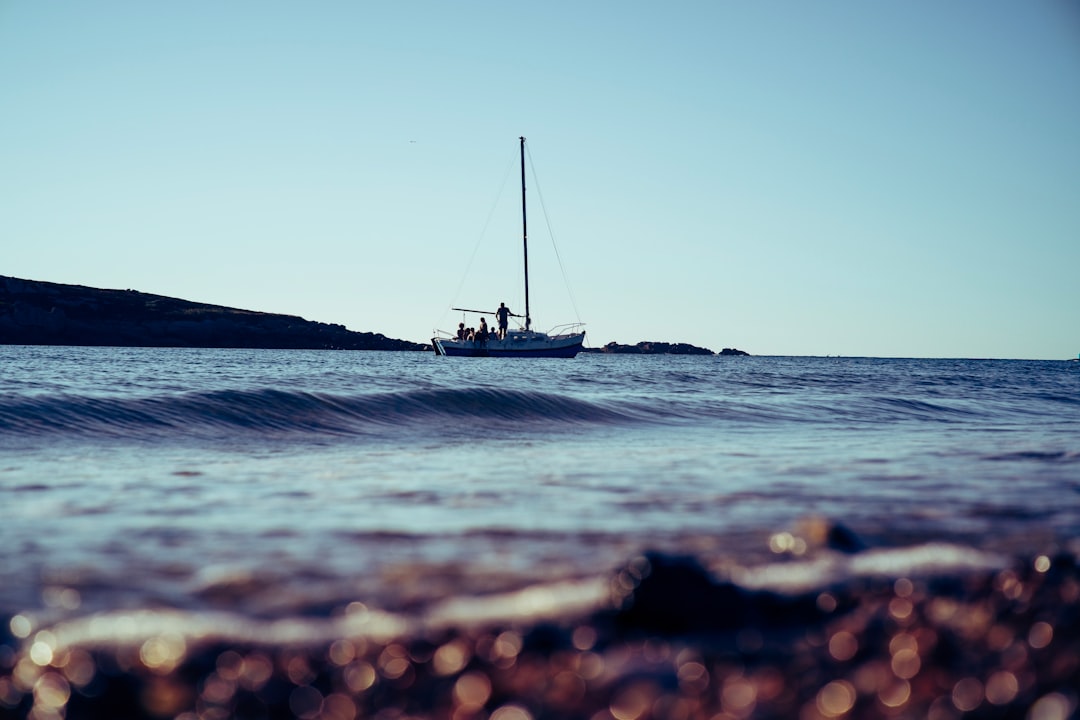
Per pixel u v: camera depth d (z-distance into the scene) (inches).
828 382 1508.4
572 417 722.2
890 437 621.3
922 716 139.2
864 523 294.8
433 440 572.1
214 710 146.6
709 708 143.1
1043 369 3395.7
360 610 194.4
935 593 212.7
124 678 156.8
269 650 170.9
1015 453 508.7
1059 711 138.2
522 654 169.2
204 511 297.7
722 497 340.8
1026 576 227.6
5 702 147.9
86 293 5403.5
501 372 1892.2
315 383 1056.2
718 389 1224.2
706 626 184.2
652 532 274.4
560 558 240.4
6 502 305.6
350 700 150.1
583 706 145.1
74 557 231.6
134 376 1127.6
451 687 154.2
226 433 558.9
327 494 337.4
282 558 235.1
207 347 5255.9
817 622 189.6
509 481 377.7
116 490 338.3
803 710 141.9
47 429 519.8
